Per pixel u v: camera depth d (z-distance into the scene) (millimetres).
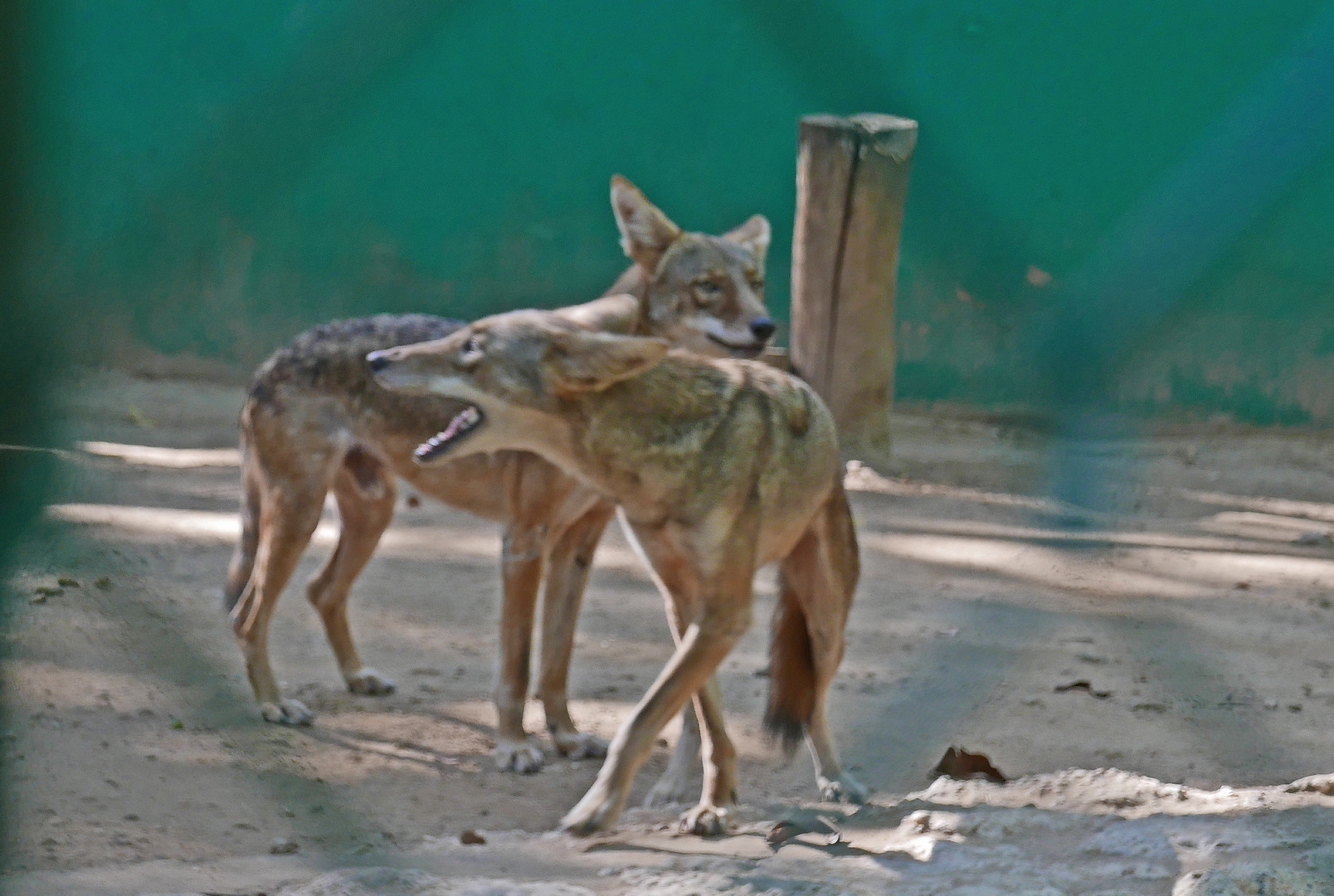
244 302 21734
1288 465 20109
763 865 6562
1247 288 22141
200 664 9023
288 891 5840
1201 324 22109
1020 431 20406
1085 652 10945
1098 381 6656
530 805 8000
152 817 7094
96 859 6426
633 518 7570
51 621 9984
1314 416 22250
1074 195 20375
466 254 22172
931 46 20219
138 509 14703
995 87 20344
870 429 18297
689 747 8312
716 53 21844
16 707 8227
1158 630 11734
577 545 9141
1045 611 11969
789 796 8203
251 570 9898
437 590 12859
